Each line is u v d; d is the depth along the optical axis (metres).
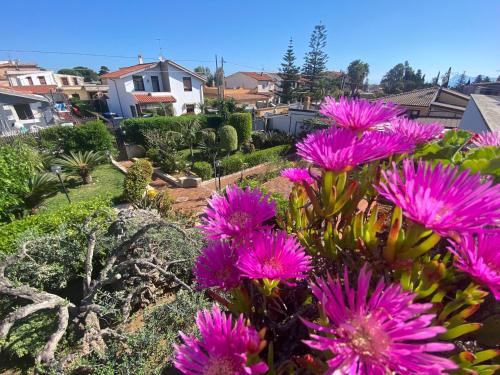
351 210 0.79
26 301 3.16
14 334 2.72
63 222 4.27
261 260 0.67
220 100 23.14
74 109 27.72
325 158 0.65
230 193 0.79
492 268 0.52
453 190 0.50
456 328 0.55
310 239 0.86
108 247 3.68
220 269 0.75
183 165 11.04
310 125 14.20
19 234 3.85
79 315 2.83
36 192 6.43
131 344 2.64
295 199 1.03
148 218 3.84
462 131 0.96
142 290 3.41
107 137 12.42
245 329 0.55
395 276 0.62
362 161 0.63
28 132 12.28
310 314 0.73
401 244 0.59
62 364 2.23
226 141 13.23
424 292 0.58
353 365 0.43
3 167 5.81
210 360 0.54
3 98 16.05
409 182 0.51
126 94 20.78
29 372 2.65
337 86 42.59
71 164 9.26
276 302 0.76
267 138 15.70
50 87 27.17
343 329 0.47
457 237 0.47
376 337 0.45
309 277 0.80
